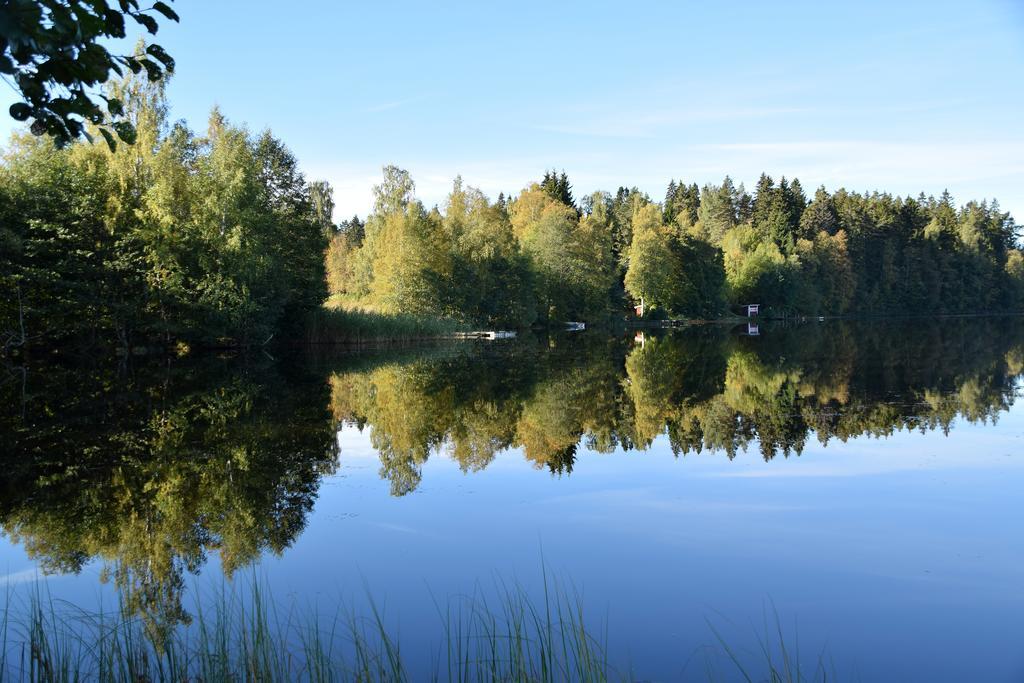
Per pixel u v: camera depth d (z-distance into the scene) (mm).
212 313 30438
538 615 5707
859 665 4965
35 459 11539
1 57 2533
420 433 13898
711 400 17641
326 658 4723
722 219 91250
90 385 20828
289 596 6109
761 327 59062
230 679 4207
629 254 68062
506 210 73062
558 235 57125
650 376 23172
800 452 11727
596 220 61625
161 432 13859
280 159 37312
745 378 22047
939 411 15367
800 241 80188
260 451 12227
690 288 69500
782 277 75625
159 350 32188
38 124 2904
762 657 5066
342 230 98750
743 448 12125
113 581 6520
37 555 7281
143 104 31047
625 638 5324
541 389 20219
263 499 9312
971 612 5797
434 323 43594
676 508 8742
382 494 9500
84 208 27172
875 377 21656
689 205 102438
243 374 24219
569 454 11906
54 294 26672
